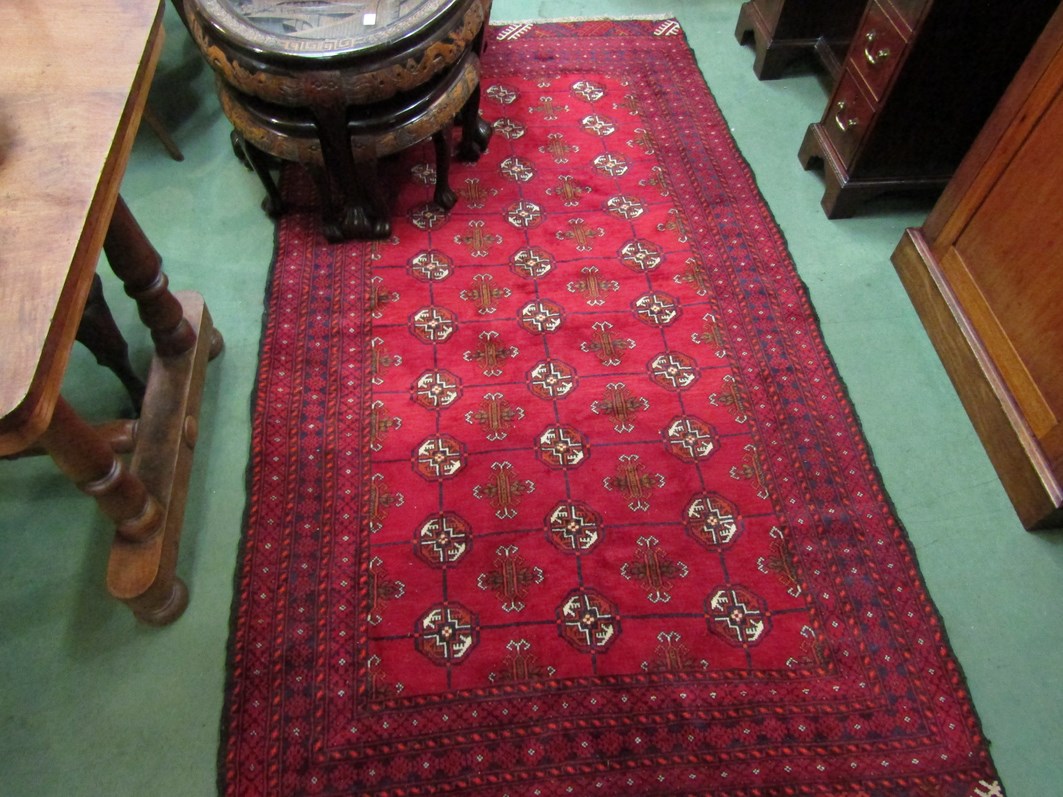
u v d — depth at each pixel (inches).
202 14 57.6
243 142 67.3
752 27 92.1
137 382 60.6
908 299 71.5
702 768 47.3
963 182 63.4
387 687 50.1
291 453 60.3
